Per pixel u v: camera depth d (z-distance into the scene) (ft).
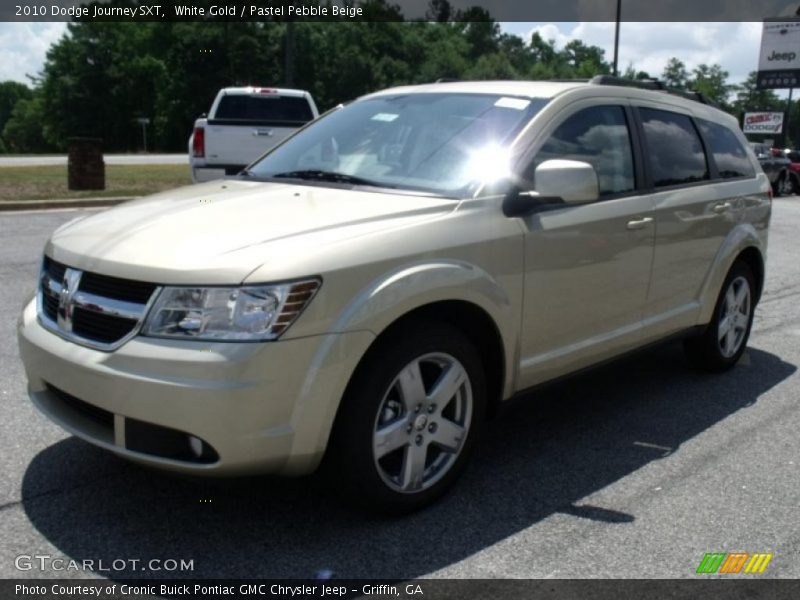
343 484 10.73
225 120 43.45
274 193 12.78
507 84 14.93
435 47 274.16
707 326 18.01
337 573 10.04
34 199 46.96
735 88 316.19
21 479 12.25
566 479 13.00
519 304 12.56
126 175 70.59
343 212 11.43
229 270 9.74
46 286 11.62
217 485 12.17
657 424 15.61
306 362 9.87
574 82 15.28
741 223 18.39
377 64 248.11
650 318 15.83
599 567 10.37
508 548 10.76
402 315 10.89
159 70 249.75
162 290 9.82
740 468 13.64
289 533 10.94
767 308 26.76
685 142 17.13
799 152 94.63
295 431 9.91
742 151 19.47
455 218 11.80
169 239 10.58
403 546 10.71
